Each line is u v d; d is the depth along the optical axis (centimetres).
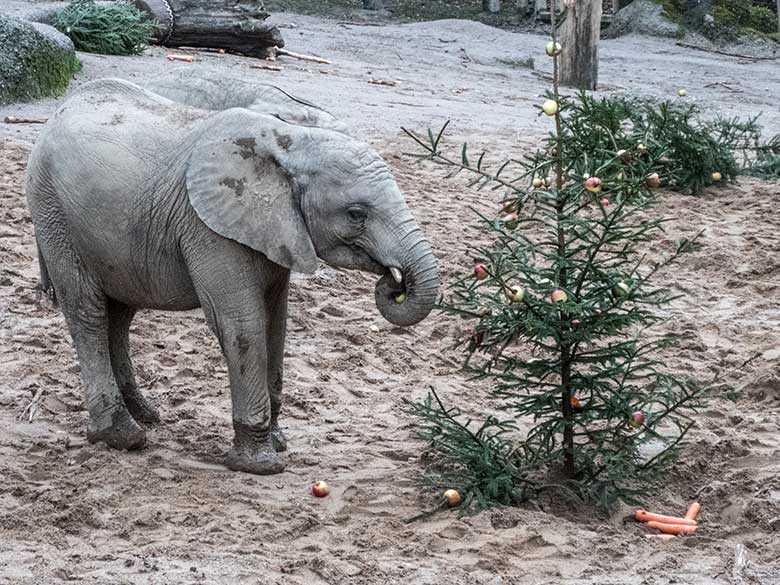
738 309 1327
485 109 2258
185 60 2361
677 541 792
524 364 848
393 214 799
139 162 827
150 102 859
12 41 1892
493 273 909
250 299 823
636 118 1778
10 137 1666
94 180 829
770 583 726
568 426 852
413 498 834
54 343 1092
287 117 852
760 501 836
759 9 3909
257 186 802
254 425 848
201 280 820
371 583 703
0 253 1274
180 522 771
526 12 4141
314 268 802
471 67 3020
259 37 2556
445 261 1373
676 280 1397
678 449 871
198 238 815
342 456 905
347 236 805
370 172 803
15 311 1151
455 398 1058
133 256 835
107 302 880
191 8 2522
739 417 1021
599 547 768
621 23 3884
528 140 1947
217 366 1080
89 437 884
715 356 1191
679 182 1752
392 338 1187
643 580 725
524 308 821
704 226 1581
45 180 848
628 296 818
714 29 3812
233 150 805
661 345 865
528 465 865
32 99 1909
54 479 830
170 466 860
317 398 1033
